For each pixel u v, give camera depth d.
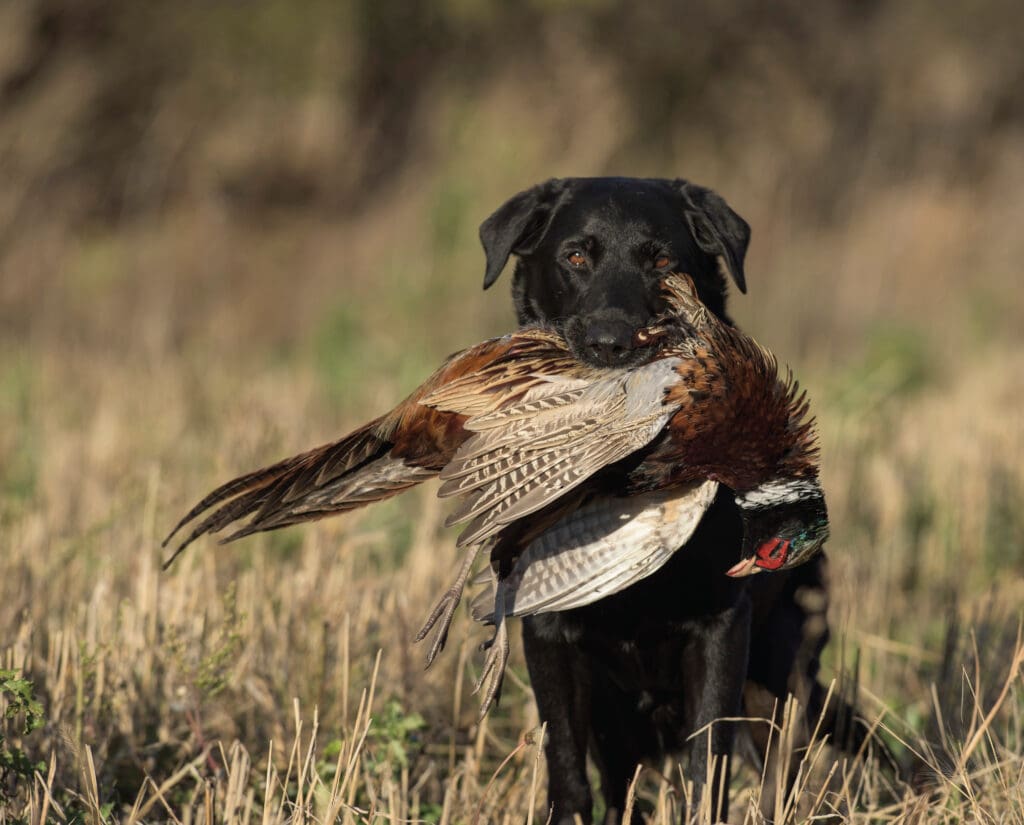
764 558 12.34
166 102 66.12
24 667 14.39
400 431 12.47
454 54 66.69
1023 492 25.27
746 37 69.88
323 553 18.97
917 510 25.12
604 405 11.08
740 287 14.95
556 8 65.38
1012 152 70.38
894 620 20.91
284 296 59.03
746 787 15.47
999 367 42.69
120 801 13.90
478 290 52.25
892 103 72.38
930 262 60.84
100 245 62.28
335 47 65.69
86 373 38.06
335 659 16.52
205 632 16.20
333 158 65.50
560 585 11.89
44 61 65.06
